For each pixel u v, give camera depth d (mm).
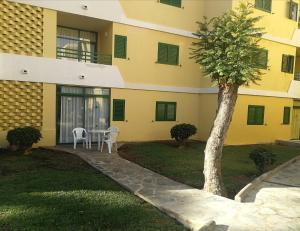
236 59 8828
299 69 24641
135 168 10883
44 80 14281
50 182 8664
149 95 17891
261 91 19859
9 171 9766
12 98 13617
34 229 5762
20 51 13758
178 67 18953
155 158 12859
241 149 17141
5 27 13383
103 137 14258
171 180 9711
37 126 14281
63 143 15250
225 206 7555
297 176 11531
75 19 15570
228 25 9117
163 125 18562
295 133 23359
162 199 7805
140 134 17641
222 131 9055
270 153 11531
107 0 15812
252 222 6766
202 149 16078
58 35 16406
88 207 6969
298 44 21562
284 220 6969
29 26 13914
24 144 12336
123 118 16969
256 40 9633
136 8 16938
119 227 6055
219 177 8961
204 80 19750
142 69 17438
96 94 16141
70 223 6082
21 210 6609
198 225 6254
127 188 8633
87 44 17219
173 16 18422
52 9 14352
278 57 20609
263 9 19344
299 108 23500
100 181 9094
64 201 7242
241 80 8898
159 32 17969
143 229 6031
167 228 6180
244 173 11422
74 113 15531
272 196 8883
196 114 20109
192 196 8180
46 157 11883
